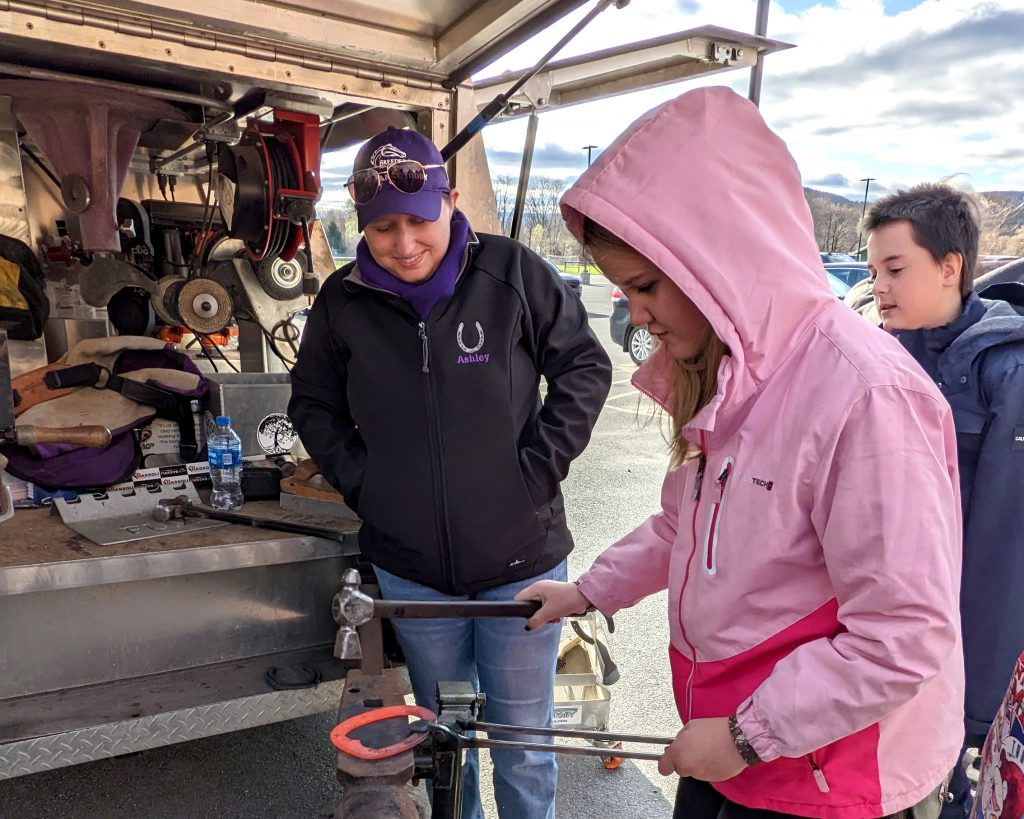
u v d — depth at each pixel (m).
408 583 1.67
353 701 0.99
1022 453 1.57
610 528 4.49
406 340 1.60
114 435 2.31
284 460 2.53
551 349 1.70
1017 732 0.87
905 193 1.73
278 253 2.61
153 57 1.97
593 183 0.92
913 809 0.95
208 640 2.00
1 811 2.07
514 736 1.68
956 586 0.83
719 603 0.95
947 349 1.68
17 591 1.69
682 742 0.92
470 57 2.26
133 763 2.30
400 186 1.49
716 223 0.87
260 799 2.16
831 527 0.84
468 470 1.59
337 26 2.12
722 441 0.97
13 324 2.54
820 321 0.90
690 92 0.89
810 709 0.83
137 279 2.68
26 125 2.34
